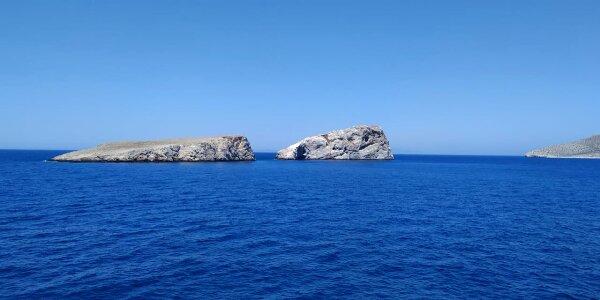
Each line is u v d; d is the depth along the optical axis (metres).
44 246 23.19
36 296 15.87
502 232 29.44
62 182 62.47
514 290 17.56
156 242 24.59
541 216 36.94
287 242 25.33
